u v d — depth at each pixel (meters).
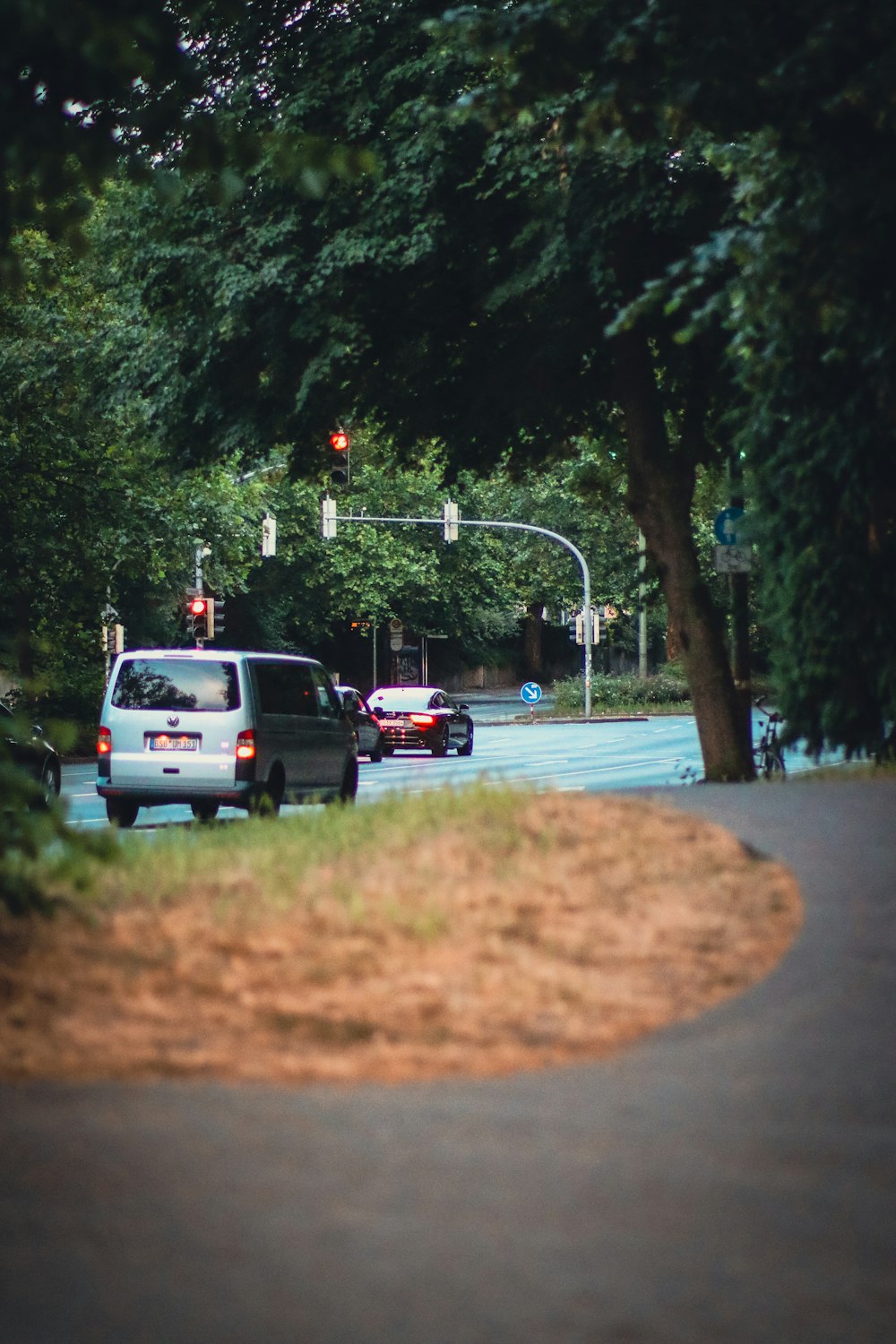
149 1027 14.41
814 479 35.22
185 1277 9.13
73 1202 10.30
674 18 28.08
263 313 44.41
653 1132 11.75
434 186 41.16
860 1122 11.98
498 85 29.81
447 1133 11.69
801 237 27.95
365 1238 9.67
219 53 43.88
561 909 18.17
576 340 44.44
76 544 82.56
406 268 43.31
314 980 15.80
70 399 58.31
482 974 15.93
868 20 26.91
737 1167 10.96
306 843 22.28
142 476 81.31
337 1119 12.04
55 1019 14.55
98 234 46.75
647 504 45.75
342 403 47.91
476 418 48.09
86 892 17.23
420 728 89.81
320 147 20.80
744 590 45.41
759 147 29.44
